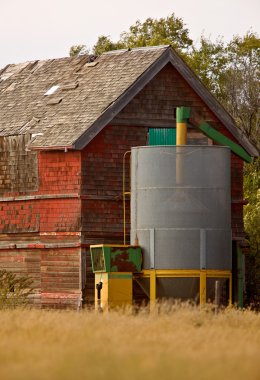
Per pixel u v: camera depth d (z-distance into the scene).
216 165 70.25
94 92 79.06
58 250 76.31
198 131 79.88
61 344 38.97
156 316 52.09
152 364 33.34
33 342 39.81
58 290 76.06
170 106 79.62
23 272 78.25
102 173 76.19
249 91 142.25
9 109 83.31
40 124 78.62
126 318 50.22
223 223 70.56
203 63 145.50
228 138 79.88
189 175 69.69
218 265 70.25
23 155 78.56
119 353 35.94
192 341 40.16
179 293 69.81
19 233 78.69
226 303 74.81
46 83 84.31
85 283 74.94
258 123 139.25
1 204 80.00
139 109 78.12
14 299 74.38
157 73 78.88
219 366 33.34
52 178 76.69
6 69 90.31
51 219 76.69
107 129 76.56
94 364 33.44
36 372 32.12
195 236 69.62
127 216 76.88
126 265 69.56
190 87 80.62
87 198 75.25
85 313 55.28
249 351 37.53
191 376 31.64
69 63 85.44
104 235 75.94
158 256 69.56
